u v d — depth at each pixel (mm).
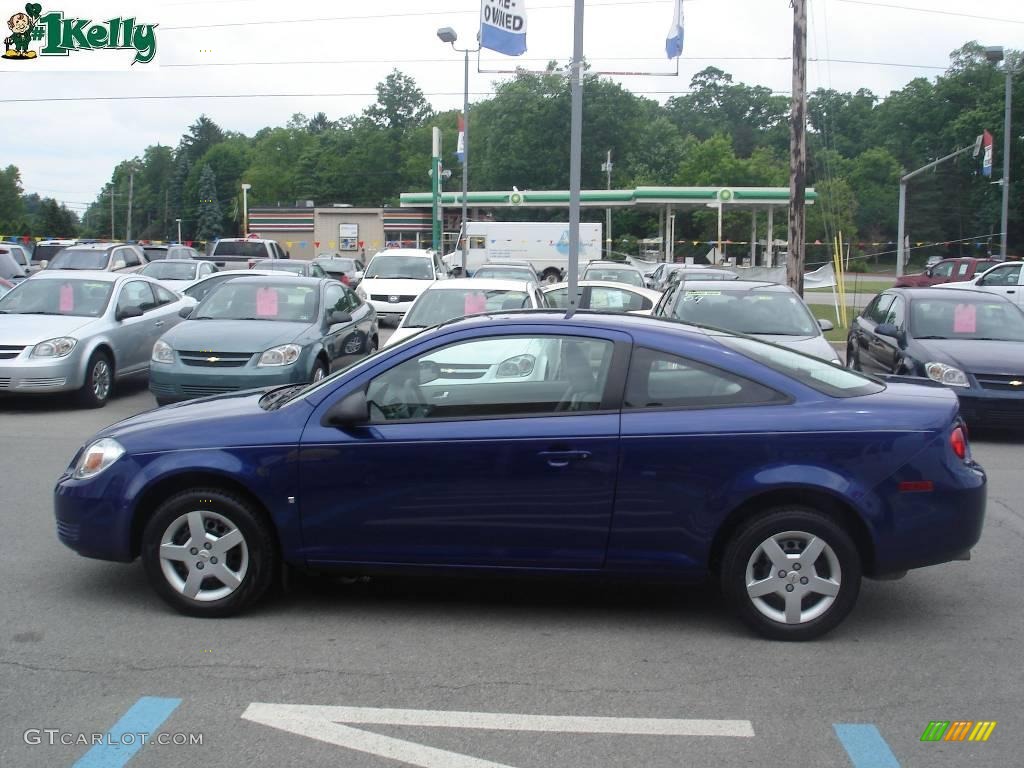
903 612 5605
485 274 22516
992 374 10805
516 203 53031
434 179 40062
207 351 11070
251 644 5000
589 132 74562
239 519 5234
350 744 3969
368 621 5352
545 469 5043
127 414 12273
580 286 17875
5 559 6371
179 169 119625
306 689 4477
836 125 94125
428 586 5941
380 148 104000
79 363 12297
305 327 11820
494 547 5137
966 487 5047
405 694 4430
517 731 4086
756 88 111250
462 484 5098
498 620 5391
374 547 5199
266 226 57844
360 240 57125
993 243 66688
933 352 11266
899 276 39000
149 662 4766
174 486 5348
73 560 6359
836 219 66312
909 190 73500
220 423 5328
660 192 47812
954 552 5059
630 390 5117
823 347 11203
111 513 5309
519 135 74562
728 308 12258
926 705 4383
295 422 5230
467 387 5227
